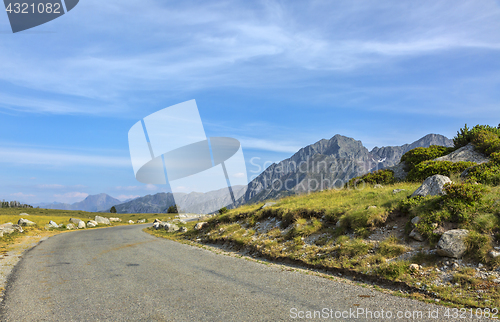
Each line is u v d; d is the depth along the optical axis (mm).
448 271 7059
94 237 22250
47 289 7746
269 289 7414
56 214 63125
